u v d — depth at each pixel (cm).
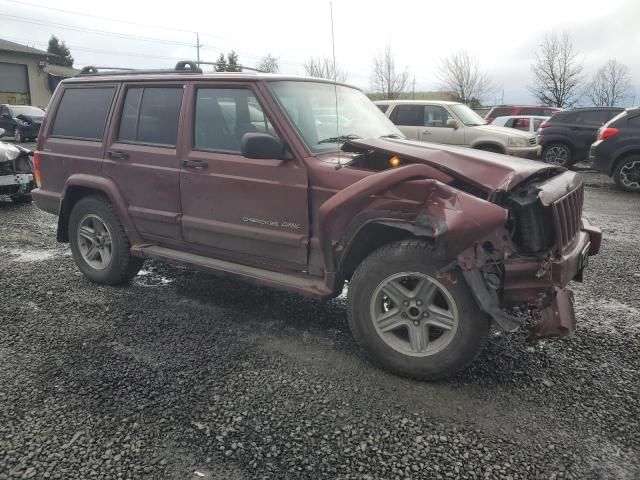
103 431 277
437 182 305
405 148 338
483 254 298
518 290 304
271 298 472
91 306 451
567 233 329
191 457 258
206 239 427
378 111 489
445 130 1245
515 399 312
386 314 334
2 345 376
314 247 370
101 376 333
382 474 248
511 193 308
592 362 357
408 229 311
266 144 359
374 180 317
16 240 685
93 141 494
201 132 425
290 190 371
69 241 525
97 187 482
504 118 1855
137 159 456
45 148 533
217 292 488
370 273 331
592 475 248
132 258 489
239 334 397
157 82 452
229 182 401
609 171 1131
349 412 297
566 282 317
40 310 441
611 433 279
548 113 2077
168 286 504
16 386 321
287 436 275
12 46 4081
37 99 4094
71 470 248
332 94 449
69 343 380
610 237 714
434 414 296
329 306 455
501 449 266
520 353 369
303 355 364
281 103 388
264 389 320
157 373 338
